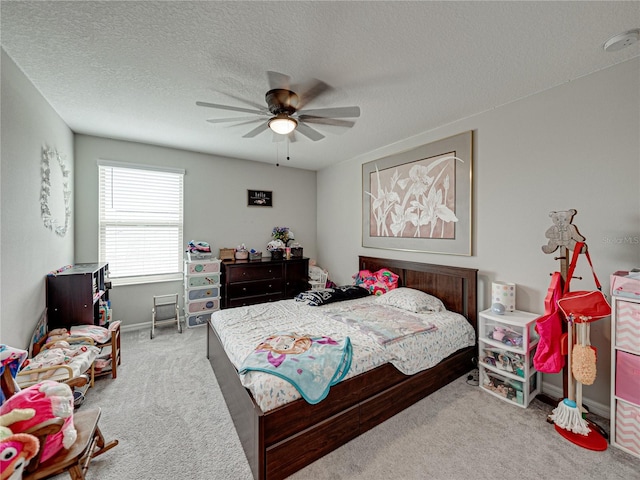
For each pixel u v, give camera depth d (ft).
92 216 11.09
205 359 9.23
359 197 13.58
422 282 10.35
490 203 8.39
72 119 9.27
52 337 7.23
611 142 6.19
